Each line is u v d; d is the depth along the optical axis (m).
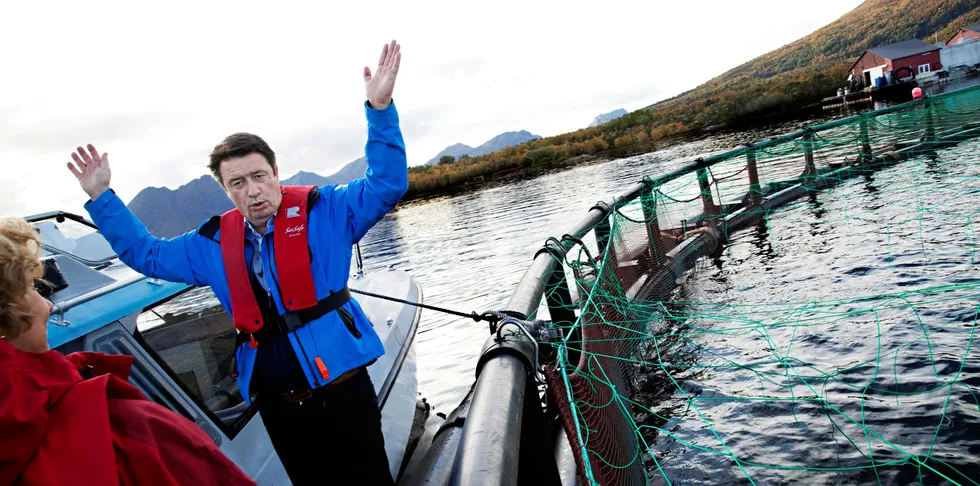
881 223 8.10
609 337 3.54
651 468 3.62
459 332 8.93
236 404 3.21
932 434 3.28
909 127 13.55
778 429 3.68
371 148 2.36
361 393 2.35
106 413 1.22
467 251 17.16
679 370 4.74
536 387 2.14
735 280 7.03
